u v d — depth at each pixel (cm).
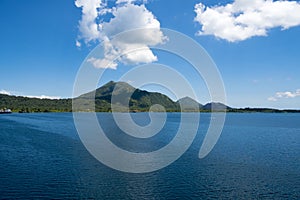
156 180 3944
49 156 5500
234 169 4609
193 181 3912
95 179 3953
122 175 4156
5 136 8838
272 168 4688
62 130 10669
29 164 4812
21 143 7275
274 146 7300
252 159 5419
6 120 16400
